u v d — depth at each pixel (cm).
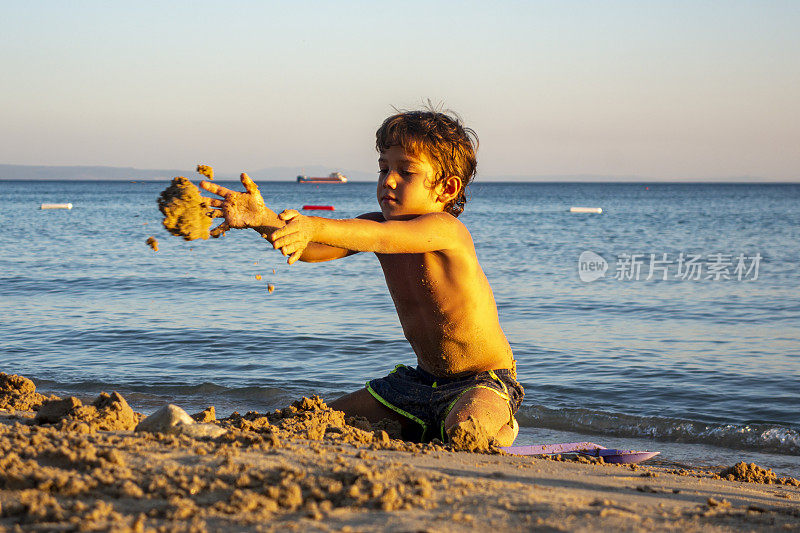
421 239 325
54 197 8956
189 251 2481
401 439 389
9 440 261
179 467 239
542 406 695
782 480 385
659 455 574
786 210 6134
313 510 204
